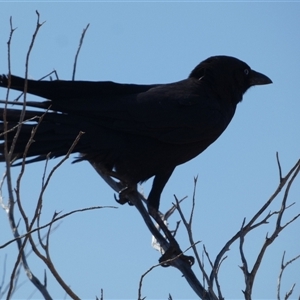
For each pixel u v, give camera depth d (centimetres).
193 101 1180
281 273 693
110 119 1097
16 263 556
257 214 719
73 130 1055
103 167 1123
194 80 1252
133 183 1123
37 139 1010
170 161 1152
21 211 578
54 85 1055
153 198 1134
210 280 693
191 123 1158
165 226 1031
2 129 976
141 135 1123
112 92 1134
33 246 573
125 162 1116
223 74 1260
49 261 582
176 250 984
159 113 1136
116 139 1100
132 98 1134
